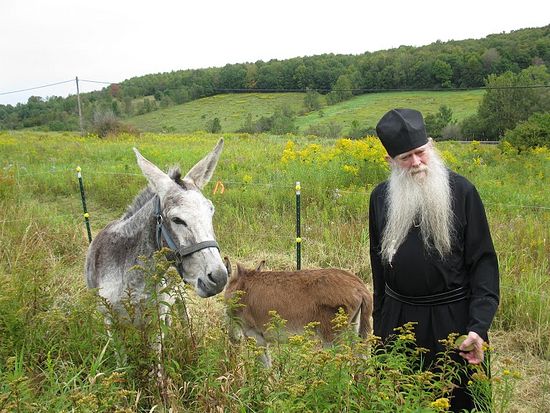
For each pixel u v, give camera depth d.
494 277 2.58
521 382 4.34
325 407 2.35
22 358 3.17
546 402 4.07
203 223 3.31
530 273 5.87
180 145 23.70
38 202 11.50
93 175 13.73
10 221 8.52
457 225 2.59
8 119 87.50
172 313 3.16
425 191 2.58
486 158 15.48
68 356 3.46
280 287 4.46
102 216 10.88
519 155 16.14
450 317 2.64
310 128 52.25
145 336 3.19
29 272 4.20
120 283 3.71
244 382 2.95
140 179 13.02
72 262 7.40
